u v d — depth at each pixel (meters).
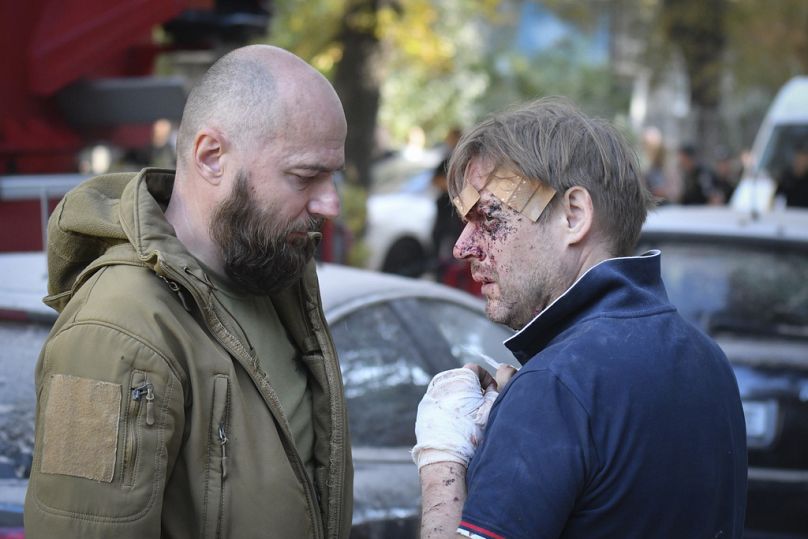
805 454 11.34
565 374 4.46
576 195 4.77
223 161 5.00
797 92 32.59
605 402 4.42
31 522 4.59
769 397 11.51
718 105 46.53
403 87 54.84
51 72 13.16
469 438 4.83
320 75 5.12
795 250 13.16
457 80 55.62
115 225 4.96
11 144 13.00
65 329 4.70
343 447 5.49
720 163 36.94
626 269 4.79
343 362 8.13
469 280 19.98
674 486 4.45
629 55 55.91
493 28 62.34
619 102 60.00
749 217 14.41
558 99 5.12
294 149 4.96
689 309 12.91
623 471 4.38
